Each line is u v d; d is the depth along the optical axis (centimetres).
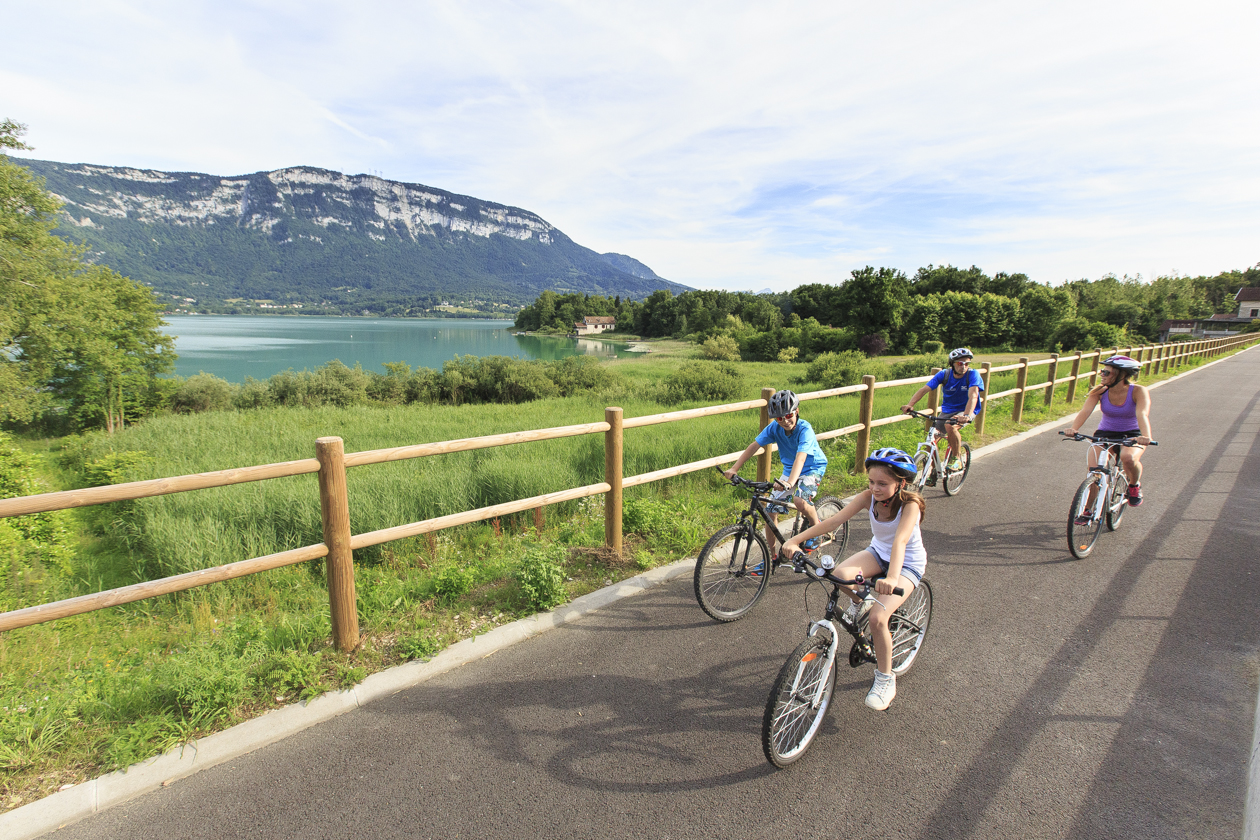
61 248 2184
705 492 707
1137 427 527
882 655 287
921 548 304
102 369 2294
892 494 290
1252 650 370
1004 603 433
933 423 661
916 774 270
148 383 2523
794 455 443
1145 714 310
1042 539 561
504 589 443
